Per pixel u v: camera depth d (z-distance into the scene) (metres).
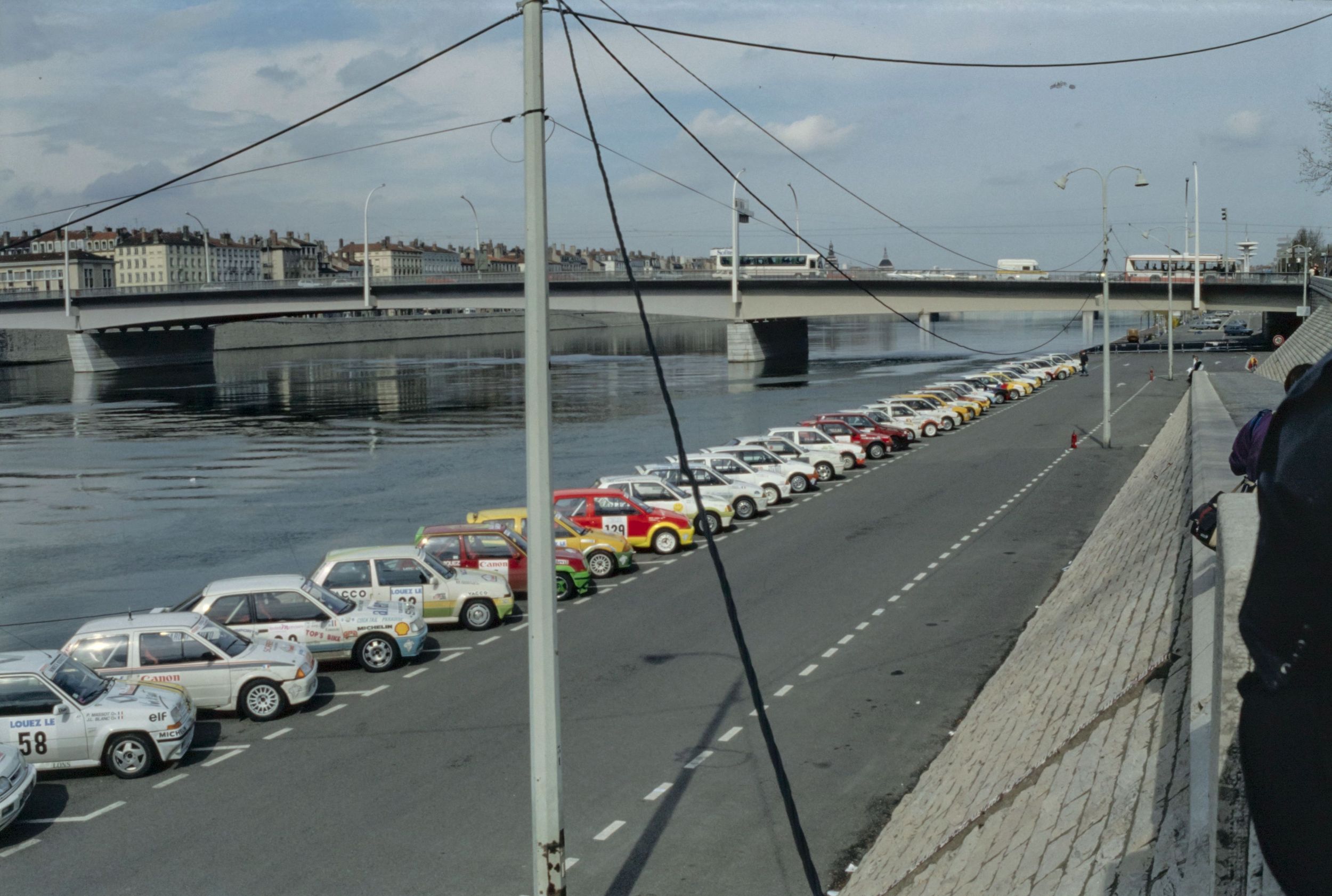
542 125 9.74
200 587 29.23
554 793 9.88
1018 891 9.39
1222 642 4.10
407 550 22.48
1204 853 7.32
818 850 12.17
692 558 28.48
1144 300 103.44
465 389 98.56
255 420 75.81
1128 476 39.84
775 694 17.39
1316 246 148.75
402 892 11.30
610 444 56.62
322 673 19.69
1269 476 2.39
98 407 87.62
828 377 103.38
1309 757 2.24
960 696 17.08
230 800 13.91
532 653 9.90
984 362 123.94
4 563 32.91
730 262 123.88
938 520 32.19
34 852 12.49
